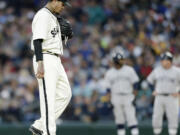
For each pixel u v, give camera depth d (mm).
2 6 71500
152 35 66500
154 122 45031
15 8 71562
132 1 72812
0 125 46562
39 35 24094
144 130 47781
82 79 57875
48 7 24953
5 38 66312
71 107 52906
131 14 70500
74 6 71562
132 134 45844
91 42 65750
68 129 47375
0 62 62594
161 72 44500
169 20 70250
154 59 60625
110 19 70000
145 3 72438
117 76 46219
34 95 55375
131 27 68000
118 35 66812
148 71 58469
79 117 52438
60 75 25109
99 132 47500
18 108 53188
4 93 54844
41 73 23938
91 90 56469
